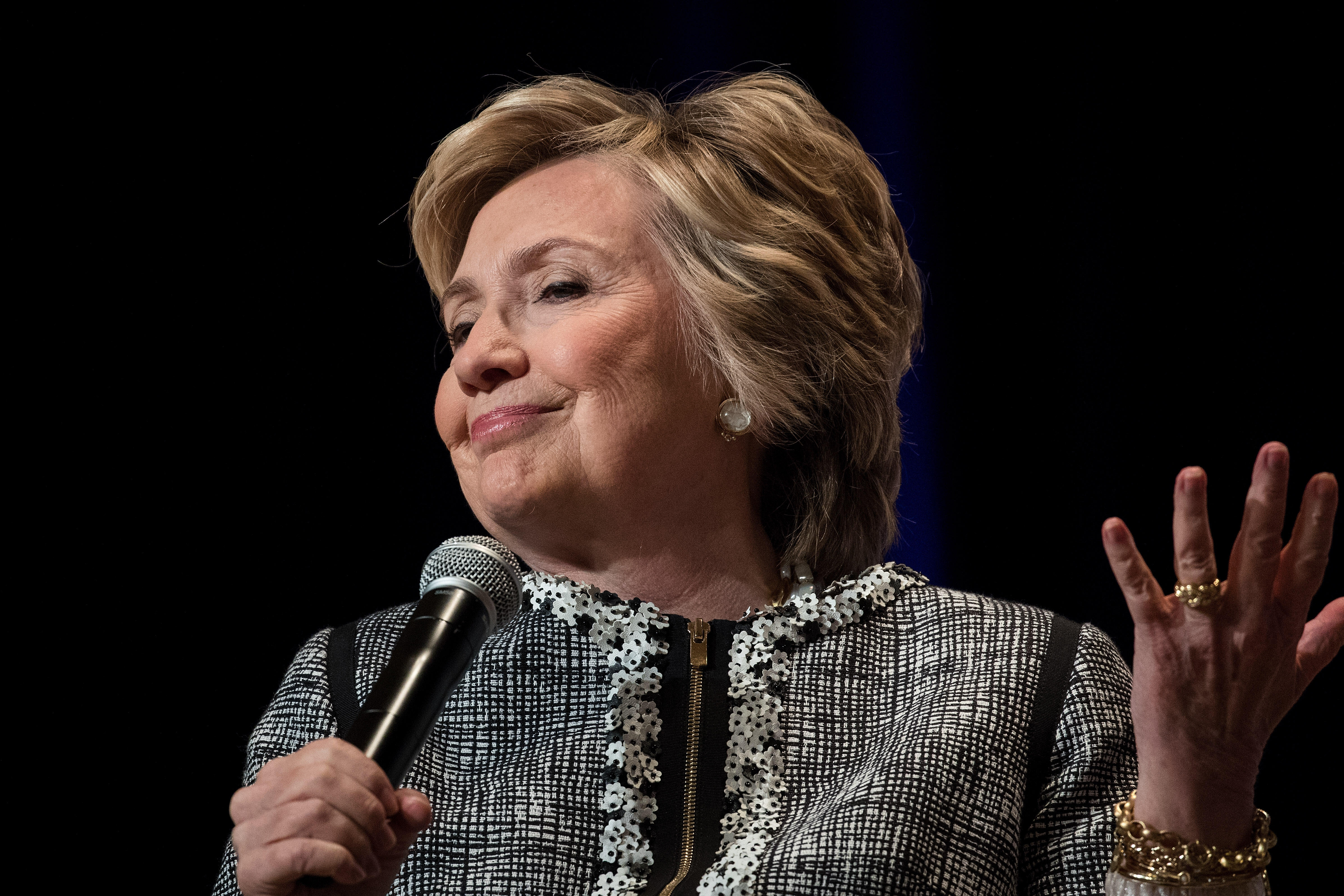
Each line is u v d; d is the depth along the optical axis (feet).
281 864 13.08
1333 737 40.47
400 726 14.28
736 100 20.97
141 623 41.39
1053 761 17.72
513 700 18.60
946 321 44.19
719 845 17.07
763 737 17.81
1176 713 14.70
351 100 44.04
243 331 43.32
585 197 19.29
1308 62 42.63
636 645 18.44
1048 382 43.70
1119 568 14.51
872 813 16.60
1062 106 44.11
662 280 18.98
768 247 19.49
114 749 40.55
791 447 20.51
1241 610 14.23
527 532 18.75
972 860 16.62
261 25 43.65
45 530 41.39
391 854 14.05
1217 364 42.83
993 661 18.30
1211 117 43.32
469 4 43.78
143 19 43.09
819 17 43.98
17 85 42.34
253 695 41.65
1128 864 15.24
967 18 44.52
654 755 17.75
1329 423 41.91
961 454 43.80
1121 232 43.73
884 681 18.70
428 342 44.21
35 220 42.39
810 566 20.25
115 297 42.75
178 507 42.24
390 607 40.19
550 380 18.26
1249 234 42.88
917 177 44.29
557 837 17.16
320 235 43.96
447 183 21.11
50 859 39.55
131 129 43.04
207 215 43.39
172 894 40.06
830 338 19.97
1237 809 14.94
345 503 43.09
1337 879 39.58
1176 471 42.73
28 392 41.91
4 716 40.09
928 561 43.50
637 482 18.39
